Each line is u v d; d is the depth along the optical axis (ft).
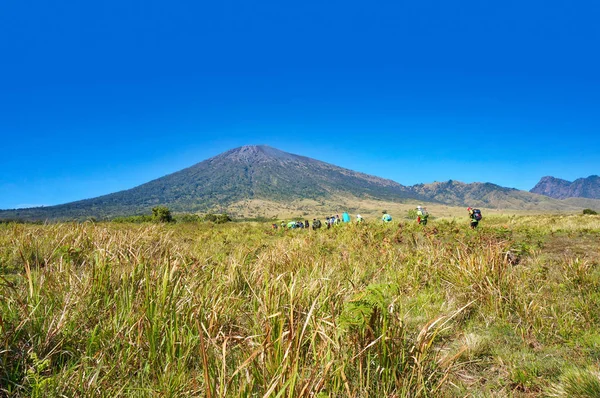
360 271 20.38
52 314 9.87
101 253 14.21
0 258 18.12
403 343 9.39
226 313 11.76
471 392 9.18
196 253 23.62
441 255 22.86
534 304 14.73
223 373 6.99
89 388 7.48
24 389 7.59
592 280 17.61
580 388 8.57
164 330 10.02
